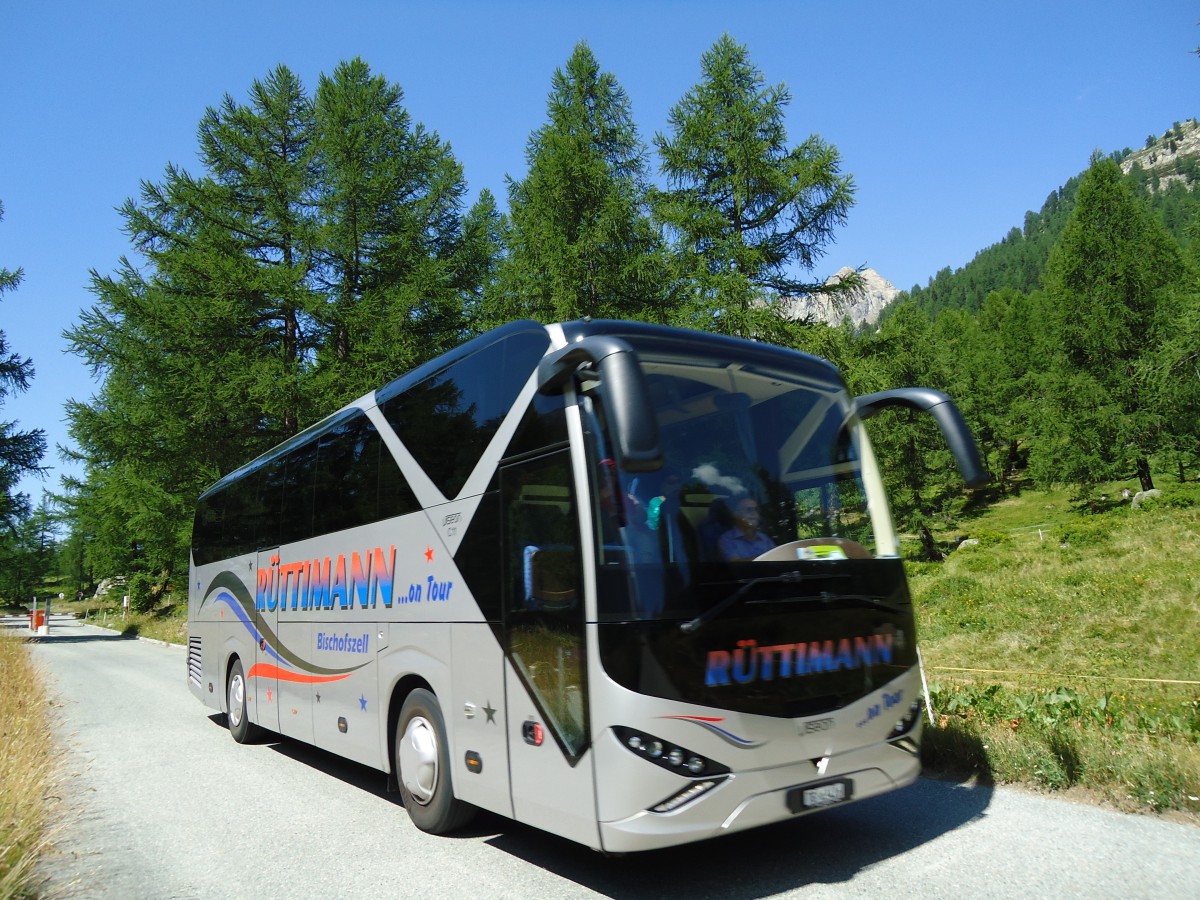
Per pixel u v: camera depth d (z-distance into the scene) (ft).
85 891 15.42
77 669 65.41
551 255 64.85
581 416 14.38
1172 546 66.33
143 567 152.15
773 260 66.39
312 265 80.64
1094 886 13.35
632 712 12.66
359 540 22.66
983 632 56.18
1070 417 152.97
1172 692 35.81
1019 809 17.94
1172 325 82.94
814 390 17.20
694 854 16.26
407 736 19.40
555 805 14.05
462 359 19.13
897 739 15.24
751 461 15.43
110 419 75.82
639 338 15.47
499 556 16.29
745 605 13.74
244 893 15.34
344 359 76.33
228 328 75.36
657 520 13.71
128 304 73.36
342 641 23.17
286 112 85.15
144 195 79.97
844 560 15.34
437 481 19.08
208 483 80.94
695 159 67.51
